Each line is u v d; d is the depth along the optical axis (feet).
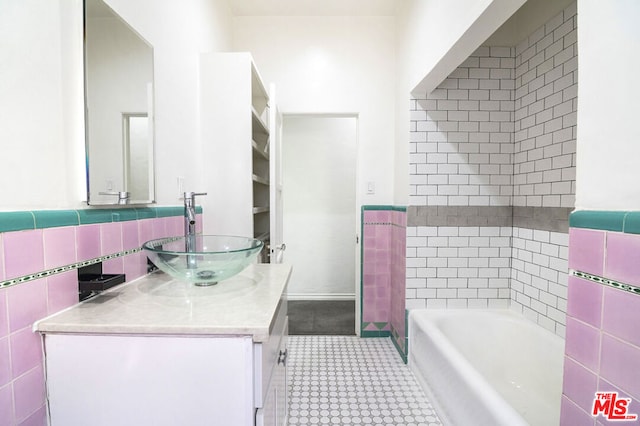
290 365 8.00
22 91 2.68
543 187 6.98
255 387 2.99
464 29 5.02
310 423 5.88
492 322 7.54
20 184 2.68
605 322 2.68
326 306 12.48
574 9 6.10
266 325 2.88
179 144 5.73
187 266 3.63
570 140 6.24
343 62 9.55
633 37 2.41
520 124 7.75
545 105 6.91
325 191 13.37
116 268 3.95
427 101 7.92
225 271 3.77
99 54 3.59
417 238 8.05
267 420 3.39
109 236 3.81
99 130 3.57
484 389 4.65
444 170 7.99
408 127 8.03
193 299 3.63
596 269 2.77
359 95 9.57
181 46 5.84
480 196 8.05
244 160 6.57
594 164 2.77
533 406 6.21
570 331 3.05
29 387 2.77
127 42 4.13
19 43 2.64
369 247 9.70
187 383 2.93
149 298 3.65
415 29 7.50
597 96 2.73
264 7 9.12
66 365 2.94
